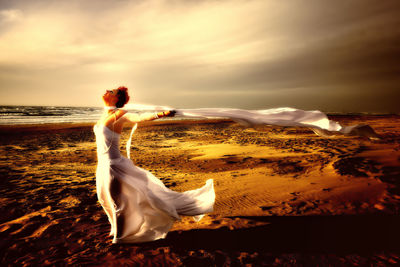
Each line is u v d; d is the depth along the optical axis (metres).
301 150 10.00
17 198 4.76
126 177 2.66
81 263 2.37
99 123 2.76
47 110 60.06
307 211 3.56
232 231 3.03
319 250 2.51
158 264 2.33
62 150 12.23
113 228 2.84
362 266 2.20
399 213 3.23
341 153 8.22
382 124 21.12
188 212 2.87
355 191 4.22
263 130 20.59
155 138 17.11
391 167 5.53
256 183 5.41
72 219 3.60
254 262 2.34
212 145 13.20
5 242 2.88
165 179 6.40
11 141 15.43
